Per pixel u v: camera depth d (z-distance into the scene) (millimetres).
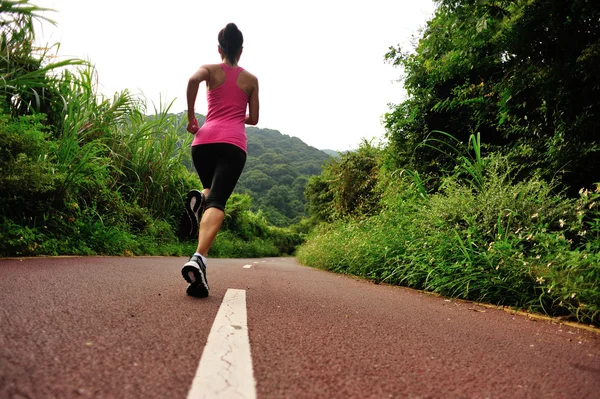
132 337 1554
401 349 1751
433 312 2955
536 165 5359
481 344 1985
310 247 14102
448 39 6367
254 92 3102
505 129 6109
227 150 2881
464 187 4891
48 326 1597
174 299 2486
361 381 1301
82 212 6258
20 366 1142
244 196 25672
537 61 5367
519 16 5102
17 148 4488
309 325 2076
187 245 11766
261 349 1550
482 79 6777
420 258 4645
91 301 2180
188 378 1181
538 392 1329
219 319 1992
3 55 5789
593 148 4520
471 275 3721
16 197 4574
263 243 34406
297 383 1228
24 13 4973
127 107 8711
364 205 12086
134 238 8203
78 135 7262
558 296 3037
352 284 4852
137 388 1076
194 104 2918
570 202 3967
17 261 3865
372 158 14281
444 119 8195
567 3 4766
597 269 2715
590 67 4602
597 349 2070
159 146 10477
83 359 1257
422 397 1205
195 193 2814
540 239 3295
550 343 2143
